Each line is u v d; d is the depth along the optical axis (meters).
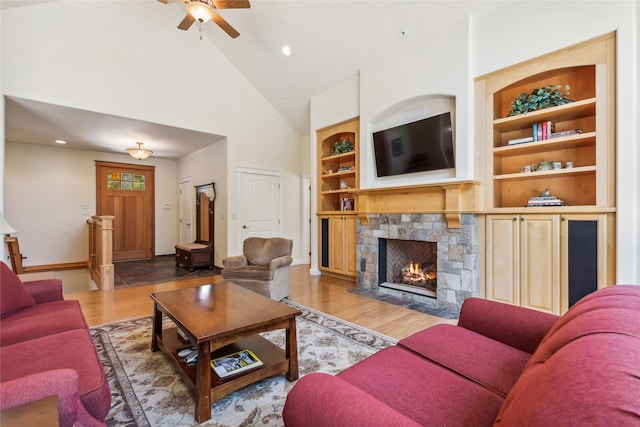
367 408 0.82
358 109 4.76
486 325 1.66
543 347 0.94
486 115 3.31
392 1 3.55
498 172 3.43
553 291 2.89
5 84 3.66
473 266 3.36
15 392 0.97
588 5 2.66
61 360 1.41
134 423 1.65
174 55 5.07
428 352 1.46
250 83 6.07
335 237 5.25
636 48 2.47
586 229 2.72
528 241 3.04
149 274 5.58
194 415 1.71
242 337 1.83
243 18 4.58
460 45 3.39
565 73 3.00
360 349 2.50
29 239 6.21
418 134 3.88
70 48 4.12
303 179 6.93
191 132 5.45
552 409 0.57
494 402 1.08
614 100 2.58
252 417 1.70
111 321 3.17
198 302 2.34
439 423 0.98
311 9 4.02
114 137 5.76
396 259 4.51
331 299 3.98
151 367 2.23
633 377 0.54
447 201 3.50
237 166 5.93
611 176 2.61
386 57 4.16
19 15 3.76
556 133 2.94
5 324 1.88
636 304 0.92
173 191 8.09
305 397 0.92
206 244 6.45
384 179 4.40
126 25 4.58
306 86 5.41
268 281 3.71
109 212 7.17
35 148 6.29
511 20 3.08
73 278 6.49
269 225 6.44
